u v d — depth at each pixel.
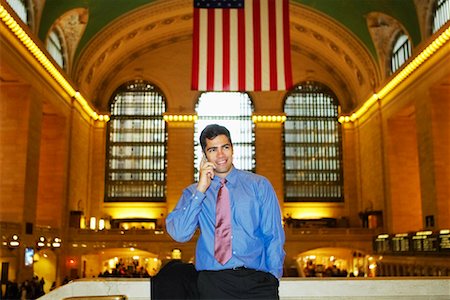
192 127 40.06
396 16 30.19
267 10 15.75
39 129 27.83
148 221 37.94
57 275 31.33
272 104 40.72
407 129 33.81
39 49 25.95
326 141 41.31
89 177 38.47
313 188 40.66
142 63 40.97
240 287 2.88
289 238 34.44
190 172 39.25
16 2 24.94
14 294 21.92
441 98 27.38
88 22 31.89
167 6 34.06
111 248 33.44
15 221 25.47
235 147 40.84
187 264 3.25
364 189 38.62
